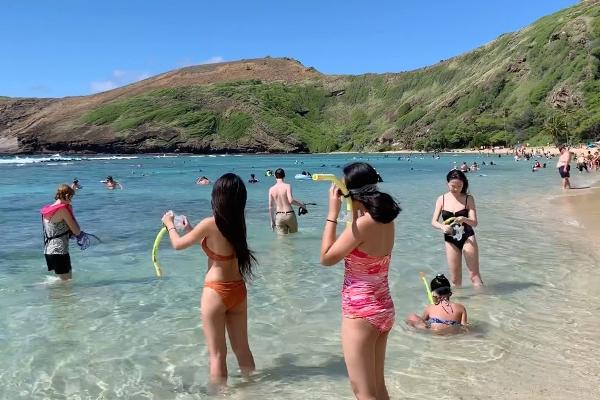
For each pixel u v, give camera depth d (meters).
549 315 6.61
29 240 12.92
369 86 197.38
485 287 7.93
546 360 5.26
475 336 5.96
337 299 7.69
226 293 4.91
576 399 4.45
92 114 166.38
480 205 18.67
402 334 6.09
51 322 6.74
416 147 139.50
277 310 7.17
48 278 9.02
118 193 26.70
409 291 7.90
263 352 5.71
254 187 29.84
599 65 111.88
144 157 127.56
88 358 5.60
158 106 169.62
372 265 3.64
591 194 21.28
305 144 166.75
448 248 7.91
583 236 11.97
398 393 4.62
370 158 100.38
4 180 38.62
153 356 5.65
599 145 83.56
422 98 175.62
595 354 5.38
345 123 185.25
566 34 129.00
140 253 11.12
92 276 9.12
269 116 171.75
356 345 3.63
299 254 10.81
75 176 44.50
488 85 139.38
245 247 4.93
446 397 4.54
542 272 8.76
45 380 5.08
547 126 102.81
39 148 155.75
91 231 14.06
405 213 17.06
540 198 20.66
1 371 5.28
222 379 4.95
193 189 29.47
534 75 131.50
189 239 4.83
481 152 113.62
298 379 5.05
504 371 5.03
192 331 6.41
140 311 7.19
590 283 8.04
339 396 4.70
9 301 7.65
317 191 25.88
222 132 163.38
